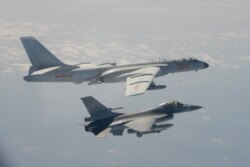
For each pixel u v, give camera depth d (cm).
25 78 13950
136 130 11244
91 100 11588
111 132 11712
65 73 14100
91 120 11731
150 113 11950
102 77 14088
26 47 14150
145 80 13112
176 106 12175
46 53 14250
